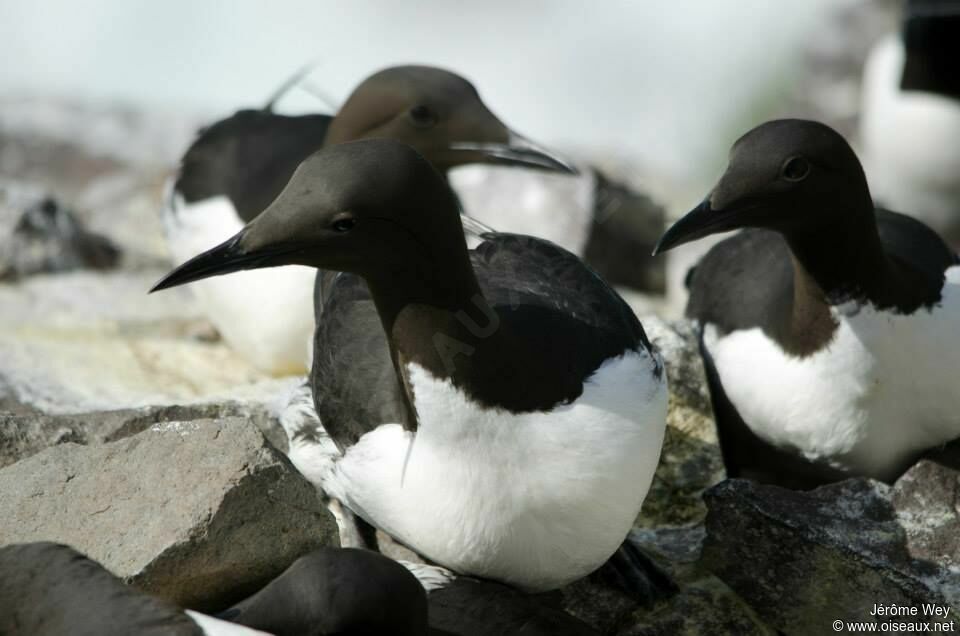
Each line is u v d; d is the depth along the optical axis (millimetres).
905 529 9359
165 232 13602
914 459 10094
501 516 8219
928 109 18859
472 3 33688
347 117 12531
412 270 7773
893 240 10266
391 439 8312
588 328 8336
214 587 8406
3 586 7609
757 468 10758
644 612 9367
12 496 8641
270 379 12367
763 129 9344
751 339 10203
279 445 10641
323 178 7656
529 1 34188
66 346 12758
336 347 8812
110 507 8500
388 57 33156
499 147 12359
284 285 11945
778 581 9398
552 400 8008
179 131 20328
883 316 9469
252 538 8398
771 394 10062
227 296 12344
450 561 8625
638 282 17219
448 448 8070
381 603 7520
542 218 16375
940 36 18422
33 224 15234
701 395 10547
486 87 32812
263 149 12898
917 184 19609
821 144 9117
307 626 7551
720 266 10867
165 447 8711
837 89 26344
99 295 14281
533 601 8633
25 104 20891
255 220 7848
